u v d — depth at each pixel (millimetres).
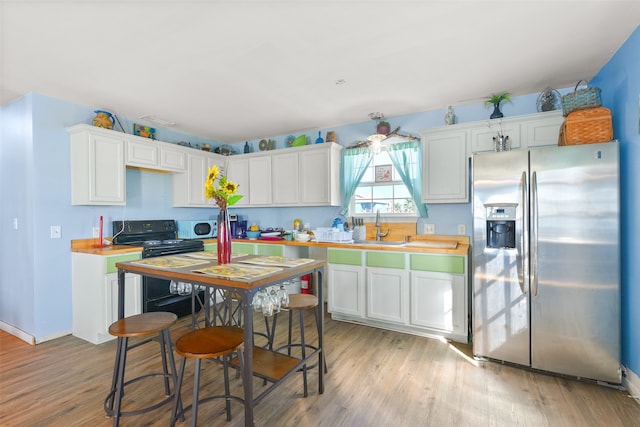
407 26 1911
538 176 2240
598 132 2156
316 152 3895
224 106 3262
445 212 3420
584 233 2121
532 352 2283
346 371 2338
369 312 3195
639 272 1970
